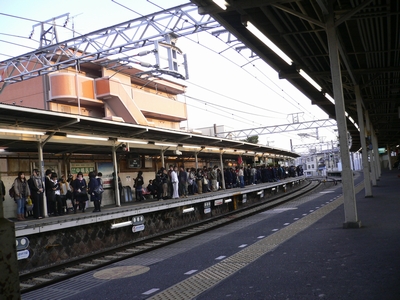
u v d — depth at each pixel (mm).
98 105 32656
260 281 6289
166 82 41562
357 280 5820
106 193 21453
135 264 9320
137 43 21266
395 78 20828
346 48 15812
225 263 7988
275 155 46938
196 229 15633
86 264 10242
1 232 1716
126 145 18750
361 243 8500
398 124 46281
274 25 12273
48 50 22797
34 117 13359
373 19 12367
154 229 16078
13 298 1720
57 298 6852
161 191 21250
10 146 15531
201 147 25344
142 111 36812
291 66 17141
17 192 14680
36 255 10859
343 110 11039
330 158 90125
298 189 39031
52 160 18750
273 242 9836
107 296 6465
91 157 20922
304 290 5578
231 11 11547
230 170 31562
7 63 23766
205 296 5770
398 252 7348
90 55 21438
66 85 29516
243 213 20766
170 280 7094
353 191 10906
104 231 13453
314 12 12047
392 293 5109
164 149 22406
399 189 22703
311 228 11484
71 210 18188
